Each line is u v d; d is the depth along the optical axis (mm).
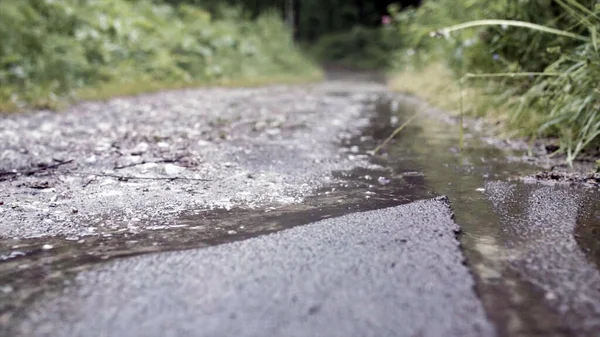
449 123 5809
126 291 1675
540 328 1416
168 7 14375
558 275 1744
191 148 4312
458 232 2182
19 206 2699
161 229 2316
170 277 1769
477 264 1840
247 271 1794
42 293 1682
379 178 3211
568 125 4086
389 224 2264
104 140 4691
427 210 2484
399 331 1400
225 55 14609
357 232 2162
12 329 1459
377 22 33469
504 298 1583
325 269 1788
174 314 1515
